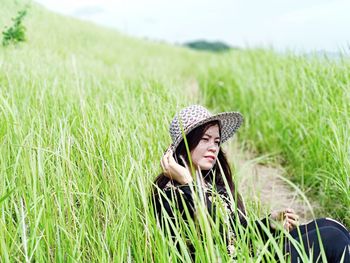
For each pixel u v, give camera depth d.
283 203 4.62
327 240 2.67
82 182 3.11
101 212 3.05
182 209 2.82
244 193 4.51
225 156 3.22
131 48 16.16
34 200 2.62
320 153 4.80
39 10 9.83
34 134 3.43
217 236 2.49
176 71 12.05
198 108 3.03
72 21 14.06
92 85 5.71
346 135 4.21
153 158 3.62
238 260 2.40
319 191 4.68
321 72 5.85
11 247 2.47
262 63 8.70
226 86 8.21
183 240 2.63
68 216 2.73
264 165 5.80
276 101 6.45
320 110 5.10
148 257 2.68
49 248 2.54
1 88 4.43
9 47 6.54
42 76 5.21
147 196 2.98
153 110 4.37
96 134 3.48
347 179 3.92
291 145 5.77
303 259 2.39
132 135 3.58
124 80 6.66
